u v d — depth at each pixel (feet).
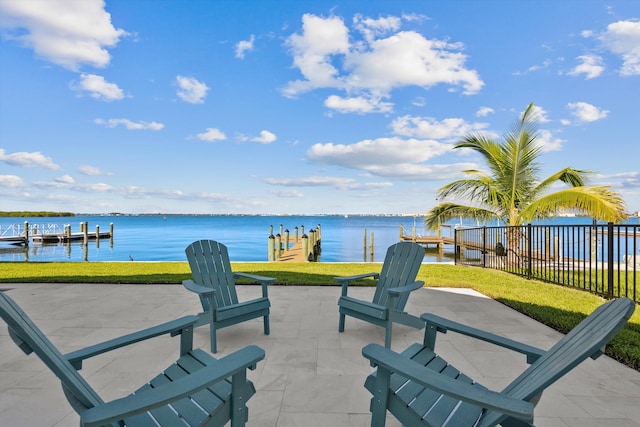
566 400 7.29
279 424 6.35
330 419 6.53
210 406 4.89
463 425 4.57
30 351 3.72
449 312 14.52
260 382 8.08
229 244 78.79
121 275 23.86
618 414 6.74
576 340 4.12
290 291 18.80
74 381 3.94
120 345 5.36
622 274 25.48
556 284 20.85
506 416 4.29
